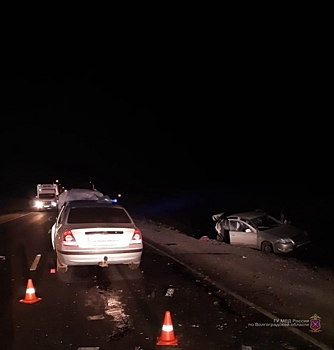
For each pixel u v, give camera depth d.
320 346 6.35
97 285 9.84
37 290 9.44
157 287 9.63
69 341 6.57
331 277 11.66
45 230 21.02
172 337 6.48
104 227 10.27
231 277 10.65
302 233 17.39
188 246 15.80
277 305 8.29
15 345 6.44
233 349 6.25
